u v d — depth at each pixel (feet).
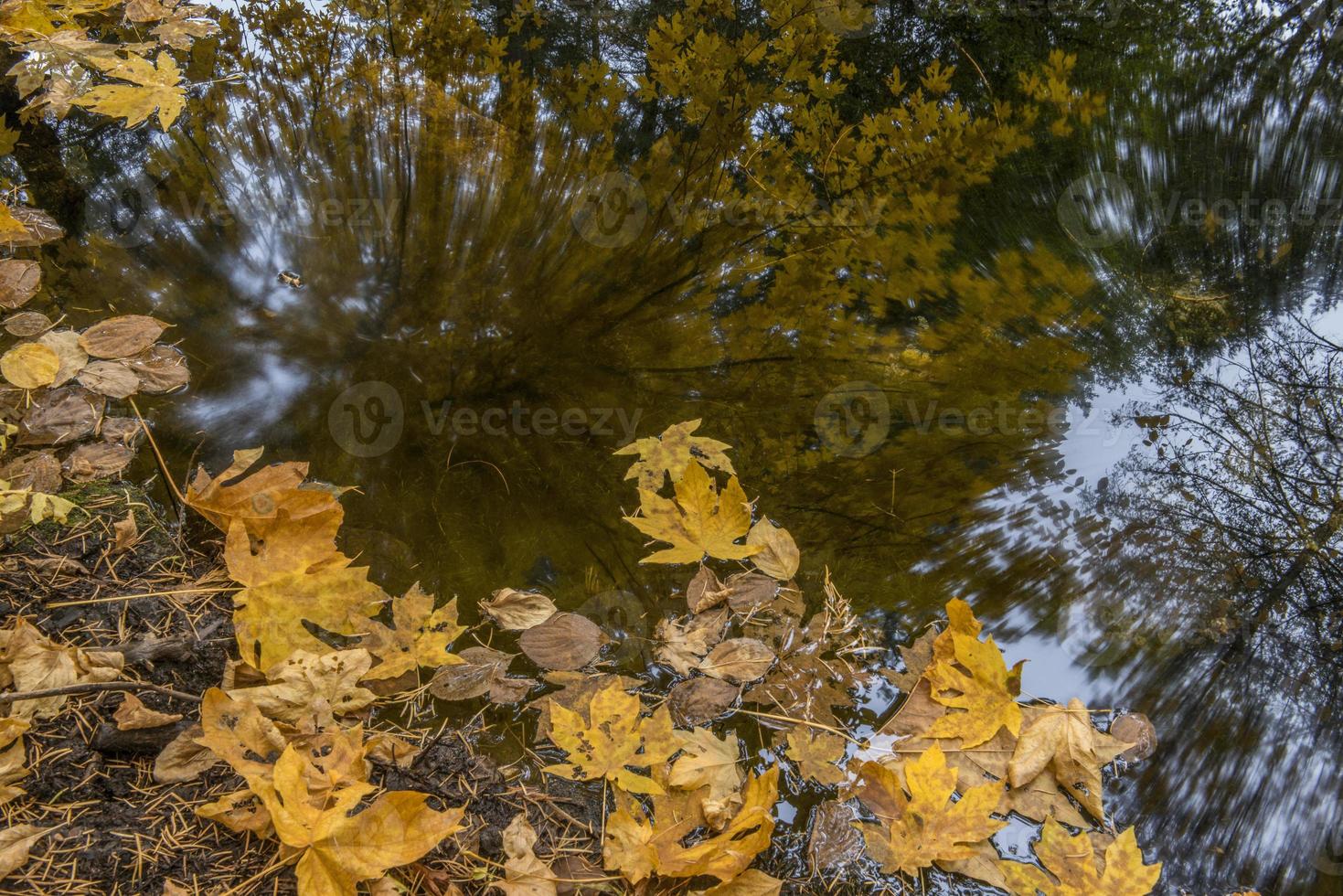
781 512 5.17
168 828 3.68
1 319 5.98
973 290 6.45
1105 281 6.43
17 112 7.66
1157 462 5.32
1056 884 3.67
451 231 6.97
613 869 3.64
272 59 8.41
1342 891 3.61
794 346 6.13
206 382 5.82
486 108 8.05
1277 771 4.04
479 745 4.20
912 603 4.75
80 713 4.05
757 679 4.46
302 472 4.91
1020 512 5.13
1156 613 4.65
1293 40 8.46
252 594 4.42
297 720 4.03
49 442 5.36
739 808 3.84
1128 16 8.80
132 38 8.54
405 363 6.01
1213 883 3.68
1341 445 5.36
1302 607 4.64
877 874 3.74
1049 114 7.73
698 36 8.36
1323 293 6.34
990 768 4.10
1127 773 4.06
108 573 4.74
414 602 4.63
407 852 3.34
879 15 8.72
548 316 6.35
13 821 3.62
